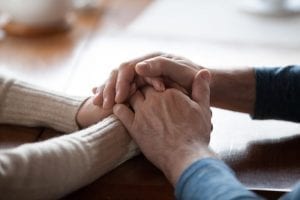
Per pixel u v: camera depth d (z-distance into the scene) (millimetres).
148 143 878
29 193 753
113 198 862
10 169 738
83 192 856
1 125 993
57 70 1226
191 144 847
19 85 999
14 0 1454
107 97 946
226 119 1022
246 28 1562
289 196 743
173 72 953
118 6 1751
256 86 998
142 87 949
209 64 1287
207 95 936
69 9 1535
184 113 890
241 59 1322
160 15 1666
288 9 1694
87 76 1188
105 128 884
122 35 1479
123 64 958
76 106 970
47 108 976
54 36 1478
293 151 931
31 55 1329
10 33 1478
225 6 1771
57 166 782
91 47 1386
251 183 851
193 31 1522
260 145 945
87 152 830
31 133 970
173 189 848
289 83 996
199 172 786
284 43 1443
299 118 1001
